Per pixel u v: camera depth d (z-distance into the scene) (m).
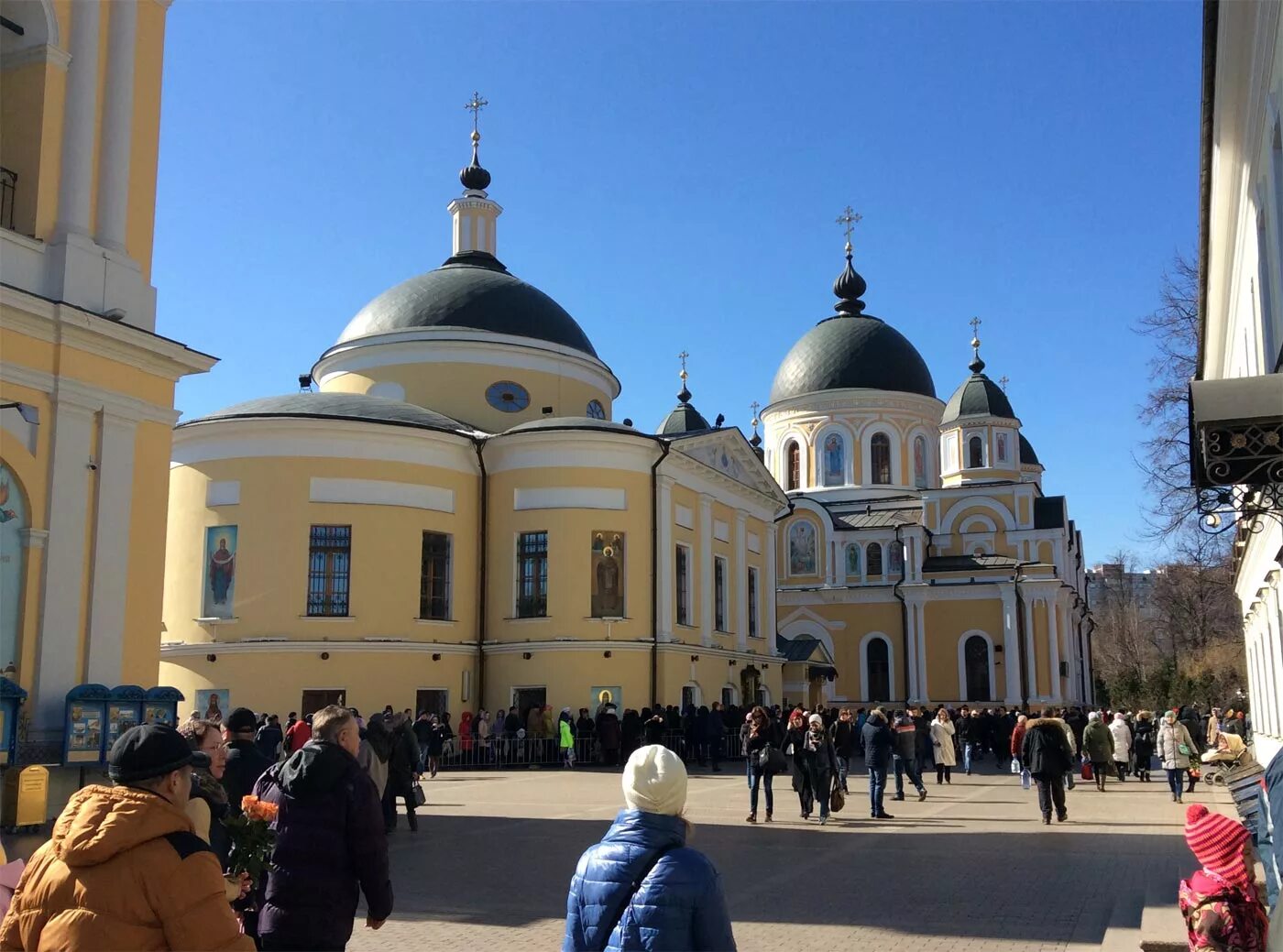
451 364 43.28
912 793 26.61
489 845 16.77
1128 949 9.65
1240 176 14.38
